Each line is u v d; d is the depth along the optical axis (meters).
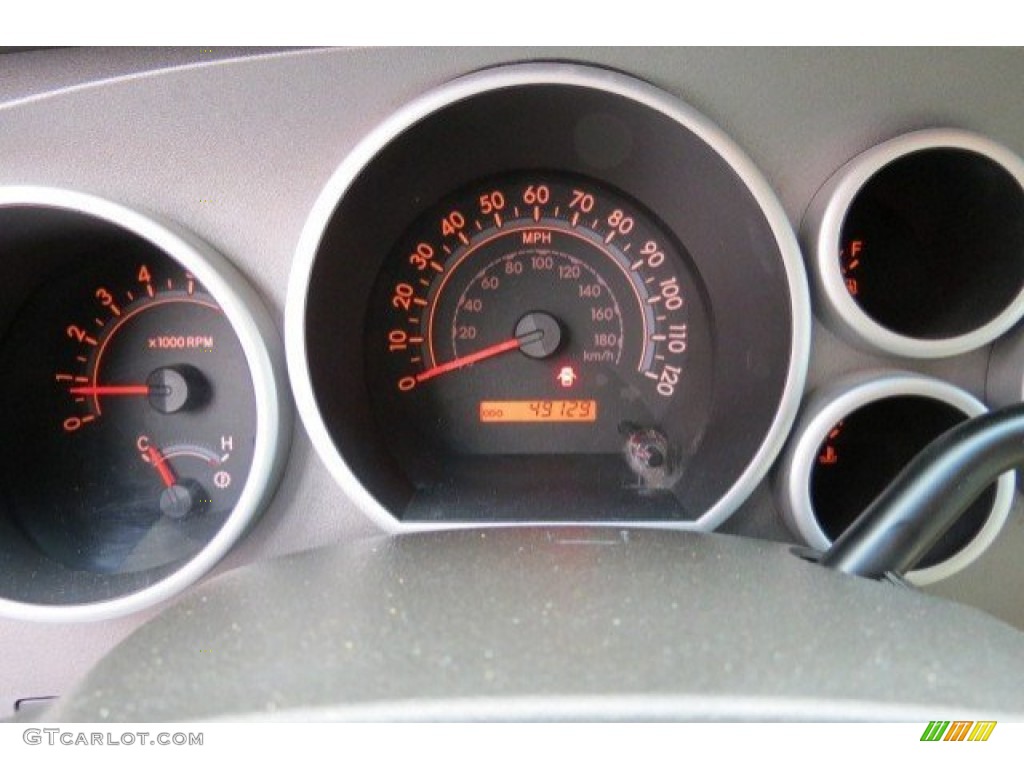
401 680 0.58
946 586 0.97
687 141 0.94
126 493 1.09
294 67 0.89
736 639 0.62
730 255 1.03
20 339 1.08
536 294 1.16
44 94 0.89
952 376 0.96
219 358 1.09
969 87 0.90
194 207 0.92
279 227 0.92
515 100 0.94
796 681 0.58
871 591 0.71
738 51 0.90
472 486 1.09
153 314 1.09
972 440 0.74
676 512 0.99
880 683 0.58
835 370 0.97
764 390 0.95
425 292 1.15
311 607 0.69
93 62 0.91
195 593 0.75
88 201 0.89
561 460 1.15
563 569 0.77
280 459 0.93
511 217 1.15
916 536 0.75
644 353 1.16
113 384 1.09
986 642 0.64
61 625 0.94
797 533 0.95
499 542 0.86
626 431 1.15
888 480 1.04
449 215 1.14
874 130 0.92
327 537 0.97
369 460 1.01
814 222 0.92
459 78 0.90
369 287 1.11
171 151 0.91
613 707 0.55
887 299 1.05
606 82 0.90
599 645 0.62
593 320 1.16
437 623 0.66
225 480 1.09
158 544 1.05
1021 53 0.89
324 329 0.96
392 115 0.89
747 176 0.90
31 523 1.06
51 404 1.09
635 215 1.14
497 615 0.67
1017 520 0.95
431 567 0.78
